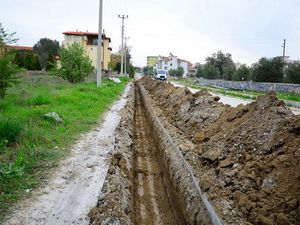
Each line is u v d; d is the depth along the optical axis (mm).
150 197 8281
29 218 5258
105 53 61875
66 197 6047
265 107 7793
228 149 7426
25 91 18672
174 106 15609
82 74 30516
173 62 127125
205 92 14273
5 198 5805
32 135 9102
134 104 25844
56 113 12273
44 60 71000
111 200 5879
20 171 6672
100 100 19109
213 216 5387
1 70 14328
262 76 43062
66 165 7691
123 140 10625
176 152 9133
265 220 4750
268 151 6359
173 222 7090
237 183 5992
